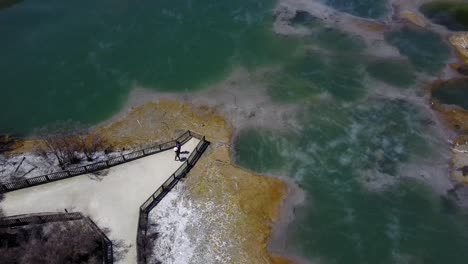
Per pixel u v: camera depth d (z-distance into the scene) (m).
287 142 47.12
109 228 37.97
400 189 42.62
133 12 67.88
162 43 61.66
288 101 52.06
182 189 41.66
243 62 58.19
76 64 58.97
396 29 63.19
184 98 53.03
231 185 42.38
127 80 56.16
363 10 67.31
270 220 39.78
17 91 55.44
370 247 38.12
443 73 55.72
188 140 46.28
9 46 62.72
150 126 49.22
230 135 47.97
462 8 66.12
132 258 35.88
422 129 48.41
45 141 47.72
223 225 38.97
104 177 42.19
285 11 67.19
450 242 38.50
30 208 39.47
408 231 39.28
